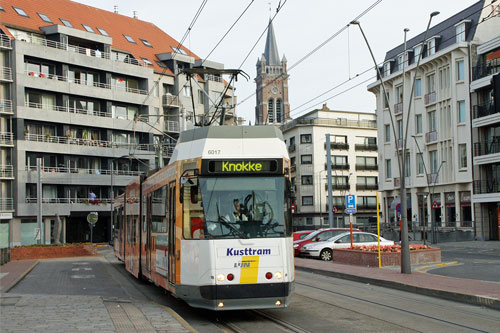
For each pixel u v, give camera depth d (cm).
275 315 1226
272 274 1116
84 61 6247
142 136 6925
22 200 5775
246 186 1147
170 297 1588
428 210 5534
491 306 1305
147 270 1670
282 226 1141
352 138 8775
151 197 1627
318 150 8575
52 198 6106
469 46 4925
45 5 6550
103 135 6594
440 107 5319
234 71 2173
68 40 6362
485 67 4747
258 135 1180
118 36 7138
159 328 995
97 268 2777
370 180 8838
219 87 7556
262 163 1159
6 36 5734
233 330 1077
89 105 6462
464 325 1088
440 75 5338
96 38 6431
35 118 5875
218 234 1115
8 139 5738
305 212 8531
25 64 5853
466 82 4966
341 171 8631
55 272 2498
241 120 7575
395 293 1599
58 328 995
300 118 9088
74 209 6200
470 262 2616
